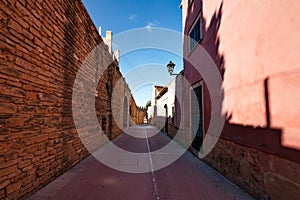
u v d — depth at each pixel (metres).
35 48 3.13
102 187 3.51
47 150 3.52
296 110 2.31
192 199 3.08
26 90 2.90
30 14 2.99
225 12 4.26
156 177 4.17
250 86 3.27
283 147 2.48
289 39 2.44
